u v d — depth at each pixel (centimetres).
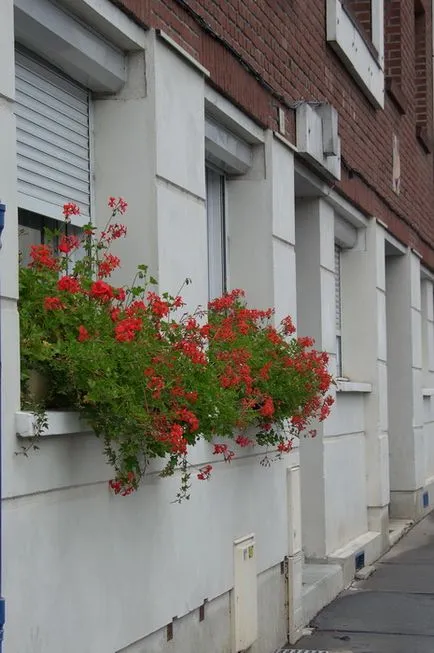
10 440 471
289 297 934
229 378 639
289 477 911
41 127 594
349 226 1309
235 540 770
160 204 655
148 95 650
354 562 1184
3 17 474
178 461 626
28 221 591
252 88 849
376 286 1352
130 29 632
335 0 1101
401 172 1562
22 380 494
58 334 507
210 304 748
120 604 581
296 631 912
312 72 1043
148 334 543
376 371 1341
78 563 534
